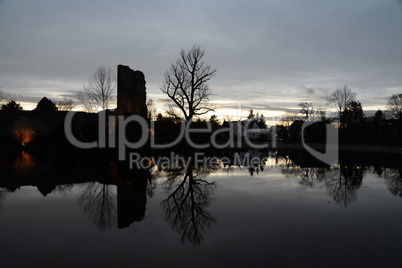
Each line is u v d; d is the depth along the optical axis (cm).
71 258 573
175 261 559
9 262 556
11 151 3228
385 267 533
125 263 551
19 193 1173
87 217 848
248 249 615
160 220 822
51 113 4509
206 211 912
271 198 1098
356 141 4953
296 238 677
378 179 1548
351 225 771
